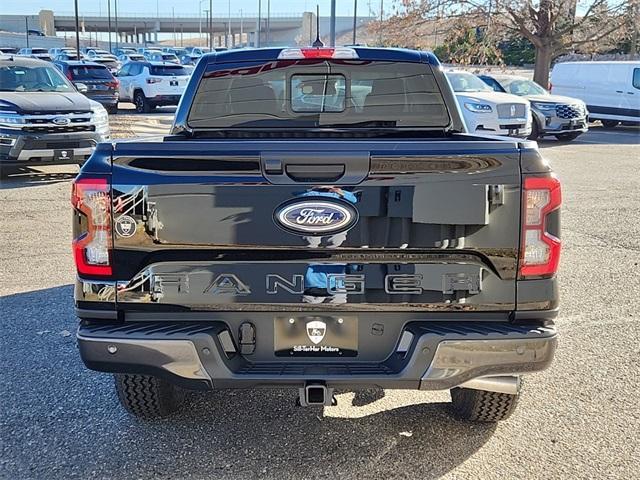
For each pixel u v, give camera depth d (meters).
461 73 18.98
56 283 6.63
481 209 3.13
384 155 3.09
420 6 30.92
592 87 25.47
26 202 10.25
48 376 4.64
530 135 19.64
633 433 3.92
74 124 11.63
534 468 3.56
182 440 3.85
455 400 4.07
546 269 3.20
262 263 3.17
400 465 3.60
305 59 4.56
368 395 4.42
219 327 3.24
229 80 4.59
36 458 3.65
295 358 3.27
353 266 3.17
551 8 28.09
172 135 4.43
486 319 3.25
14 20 117.31
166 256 3.18
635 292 6.56
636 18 28.28
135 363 3.20
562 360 4.95
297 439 3.86
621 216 9.86
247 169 3.10
